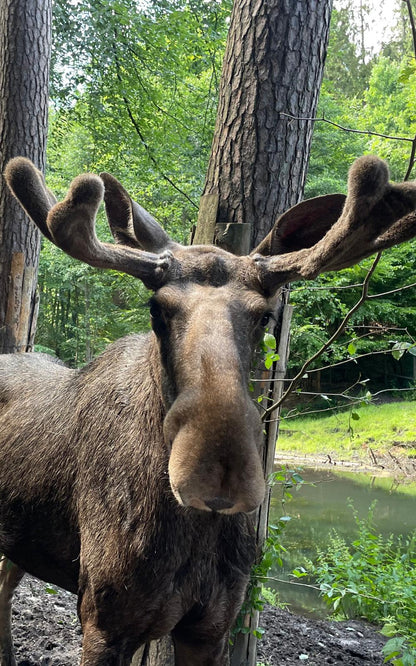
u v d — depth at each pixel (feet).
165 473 9.04
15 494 11.26
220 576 9.54
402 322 73.87
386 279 71.97
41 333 98.12
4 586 13.89
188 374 7.23
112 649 9.26
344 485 46.70
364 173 6.61
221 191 13.21
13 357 14.10
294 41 13.01
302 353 52.49
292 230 9.53
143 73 43.34
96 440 10.09
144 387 9.82
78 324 90.89
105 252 8.28
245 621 12.85
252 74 13.05
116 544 9.18
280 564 12.71
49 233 8.48
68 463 10.54
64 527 10.62
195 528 9.14
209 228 13.08
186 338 7.54
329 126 71.77
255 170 12.97
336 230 7.43
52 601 17.81
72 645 15.19
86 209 7.82
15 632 15.53
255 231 12.96
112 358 11.05
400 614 16.43
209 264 8.36
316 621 19.65
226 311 7.75
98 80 40.52
